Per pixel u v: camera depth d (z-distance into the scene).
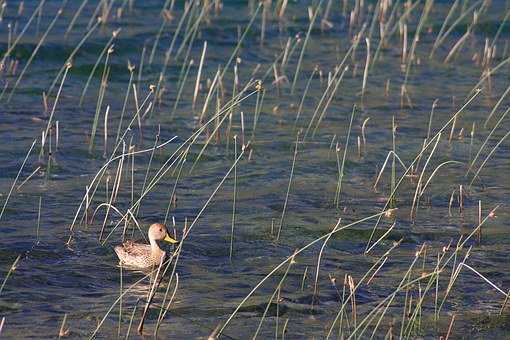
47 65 26.33
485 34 30.77
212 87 21.50
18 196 17.22
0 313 12.90
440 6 33.69
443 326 12.87
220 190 17.84
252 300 13.47
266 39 29.50
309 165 19.20
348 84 25.28
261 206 17.02
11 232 15.58
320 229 16.03
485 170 19.03
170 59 27.23
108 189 17.66
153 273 14.27
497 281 14.16
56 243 15.23
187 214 16.61
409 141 20.80
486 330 12.81
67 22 30.03
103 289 13.76
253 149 20.11
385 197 17.53
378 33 30.22
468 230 16.06
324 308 13.30
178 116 22.39
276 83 24.64
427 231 16.02
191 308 13.18
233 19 31.25
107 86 24.98
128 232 15.78
